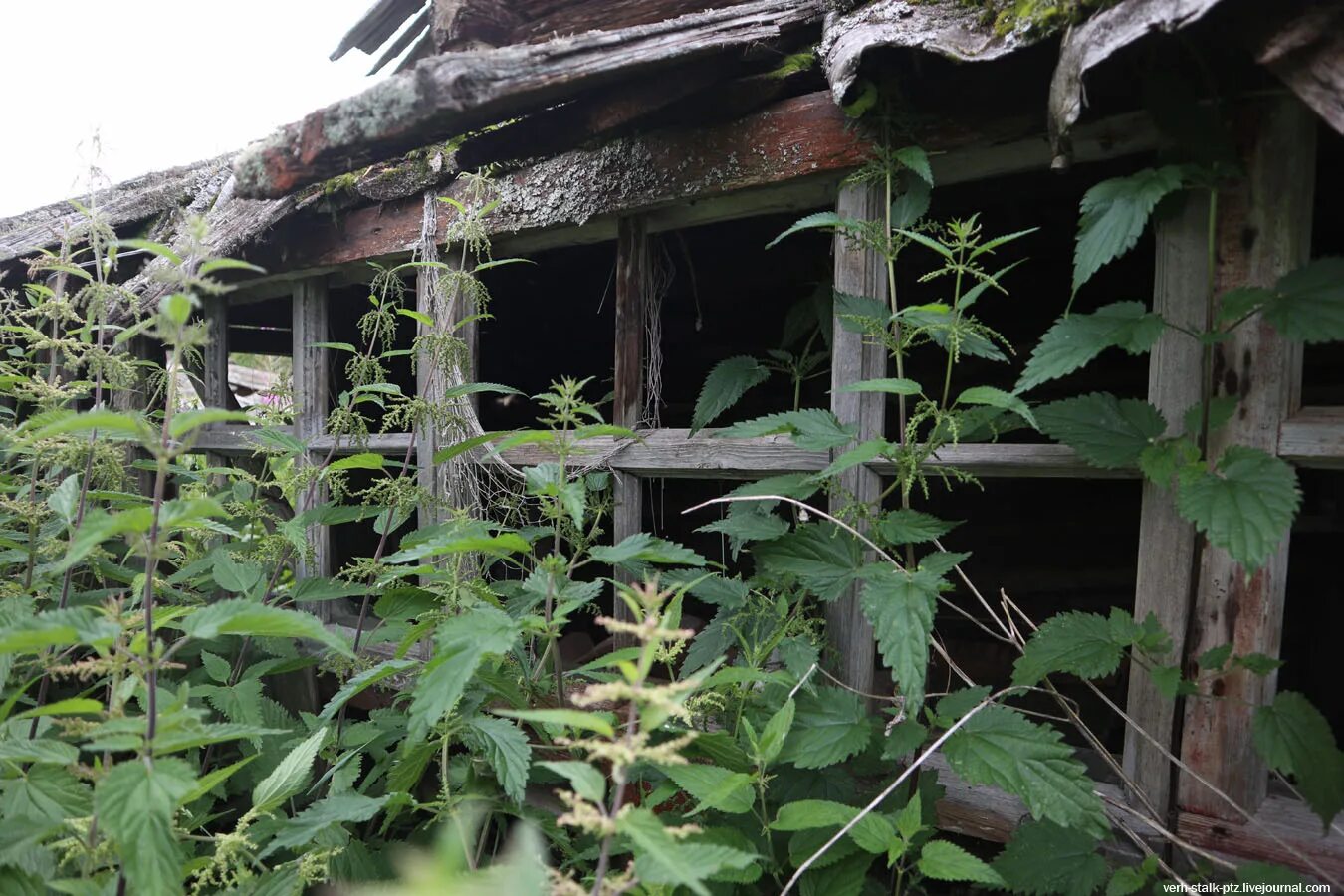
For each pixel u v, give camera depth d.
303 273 3.11
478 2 3.10
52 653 1.93
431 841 1.86
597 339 4.94
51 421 1.83
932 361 3.93
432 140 1.90
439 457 2.06
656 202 2.21
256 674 2.26
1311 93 1.23
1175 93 1.50
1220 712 1.58
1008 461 1.78
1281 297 1.40
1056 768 1.44
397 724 2.11
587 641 3.12
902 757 1.83
